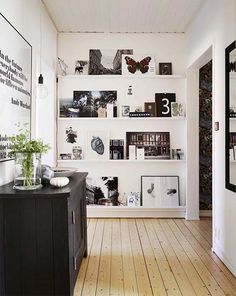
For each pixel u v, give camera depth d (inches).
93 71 189.9
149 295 97.3
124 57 190.1
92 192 191.6
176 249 137.0
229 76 115.2
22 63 112.5
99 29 185.5
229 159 115.6
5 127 95.3
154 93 191.3
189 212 186.4
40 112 177.0
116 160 187.6
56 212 86.7
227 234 118.2
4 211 86.5
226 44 119.0
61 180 94.6
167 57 191.5
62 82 190.5
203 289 101.3
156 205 189.8
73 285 94.7
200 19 156.1
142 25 179.5
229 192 116.3
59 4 151.1
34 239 87.0
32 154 90.8
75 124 191.6
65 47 190.1
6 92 95.6
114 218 188.9
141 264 120.7
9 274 87.0
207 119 194.1
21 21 112.6
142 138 191.8
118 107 191.2
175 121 192.2
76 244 103.1
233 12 111.6
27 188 90.1
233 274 111.5
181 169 192.9
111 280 107.1
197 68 182.9
